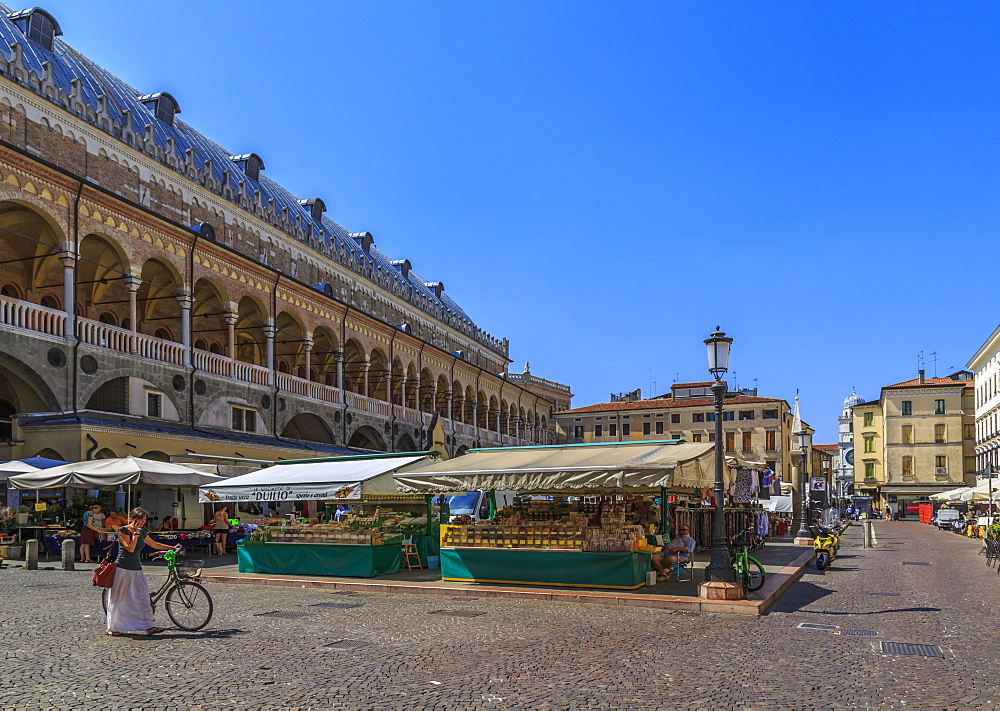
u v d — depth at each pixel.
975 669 10.87
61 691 9.29
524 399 85.25
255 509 38.69
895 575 24.41
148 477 25.61
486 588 18.47
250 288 41.59
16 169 28.61
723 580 16.52
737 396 100.50
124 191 37.75
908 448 102.38
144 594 12.90
